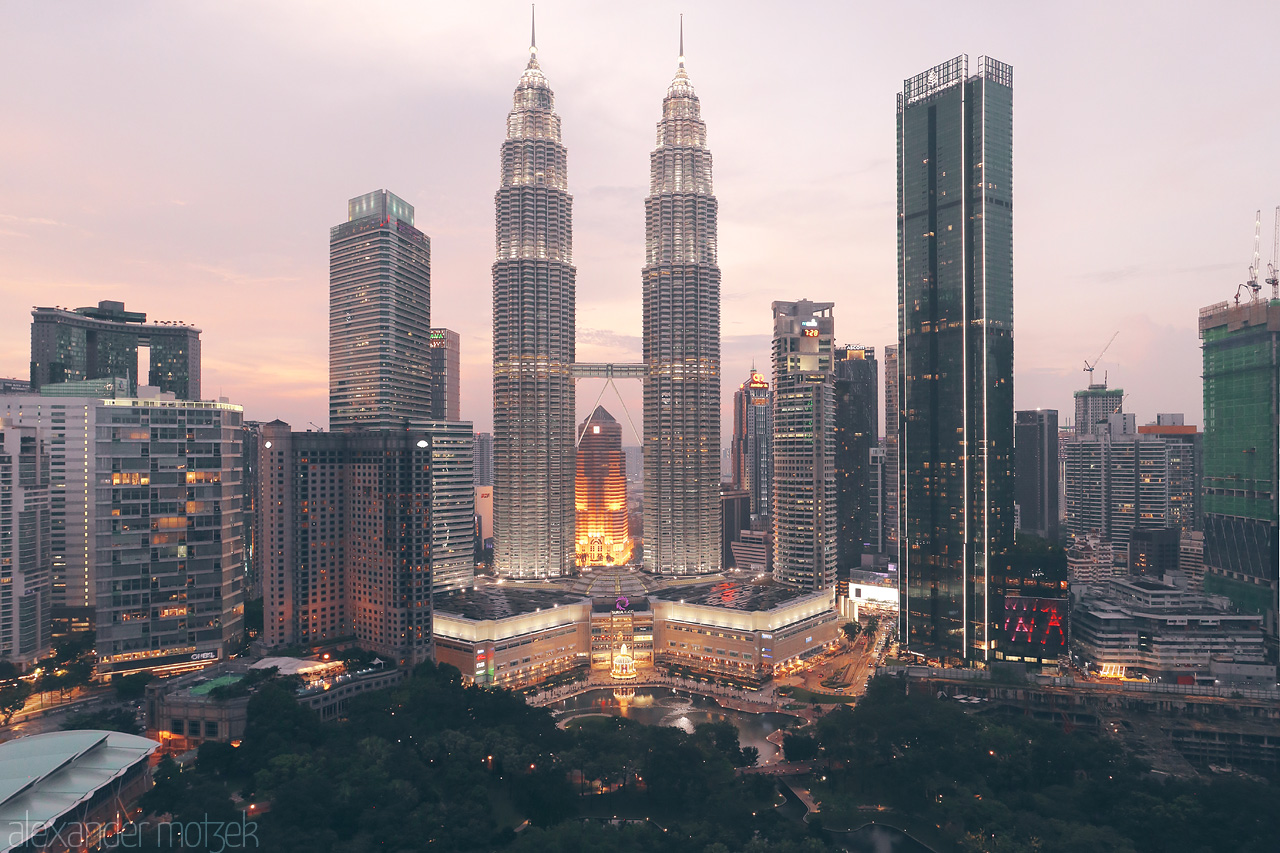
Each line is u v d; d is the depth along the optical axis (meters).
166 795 194.25
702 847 186.12
